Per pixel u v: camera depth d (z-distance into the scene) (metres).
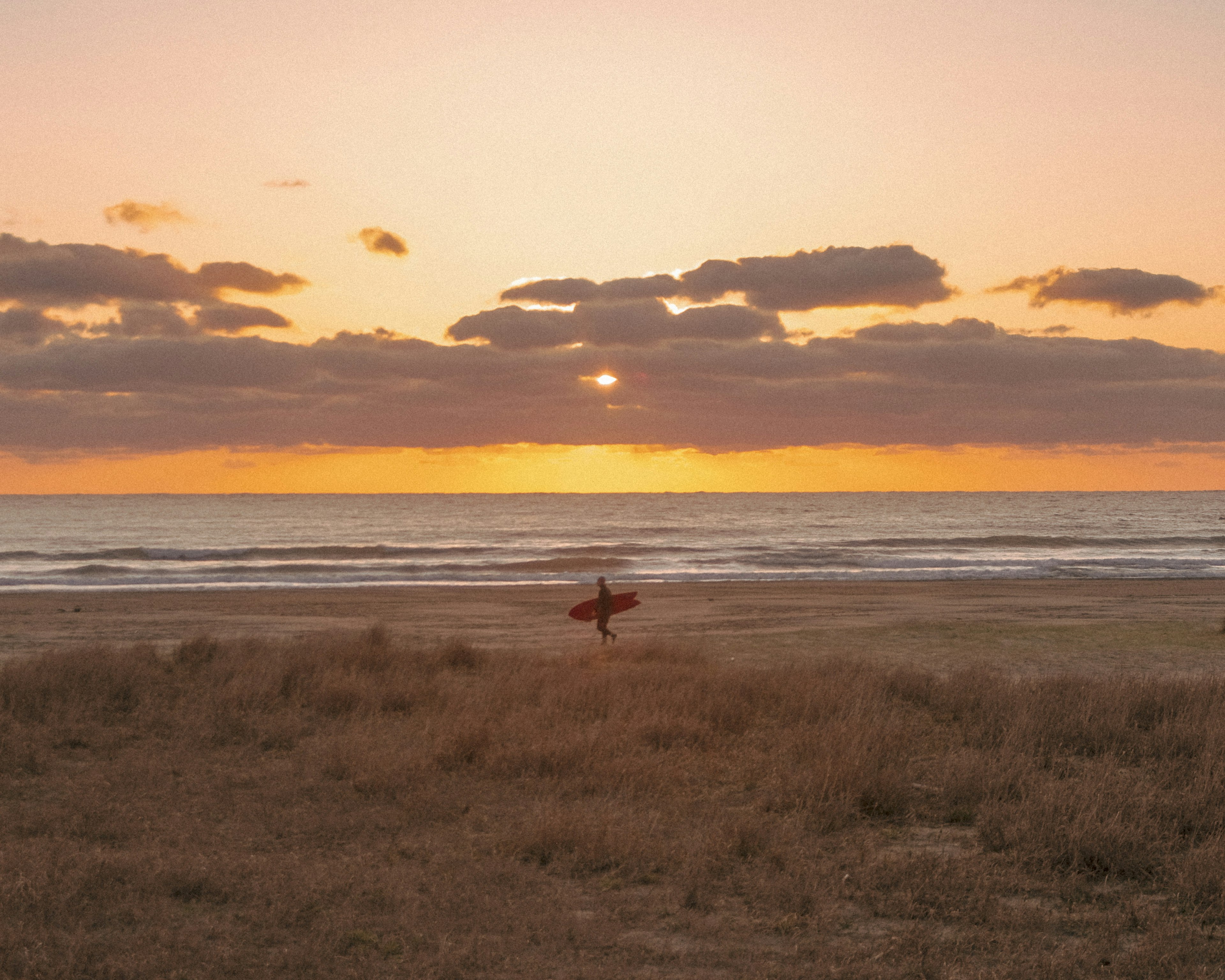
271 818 8.06
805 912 6.09
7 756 10.06
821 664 17.14
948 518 123.31
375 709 12.99
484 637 23.59
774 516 131.50
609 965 5.22
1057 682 14.54
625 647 19.11
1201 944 5.48
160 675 15.45
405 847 7.37
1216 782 8.66
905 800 8.77
